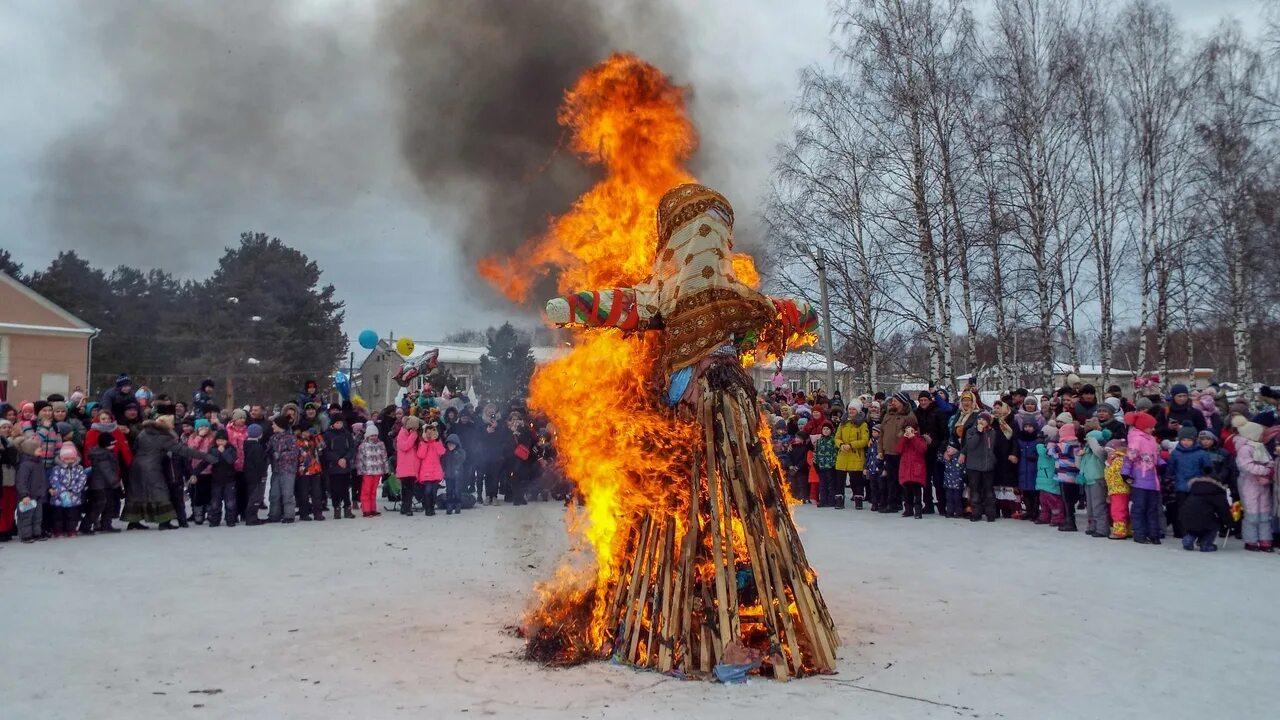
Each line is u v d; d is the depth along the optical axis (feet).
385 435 49.16
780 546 16.48
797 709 13.98
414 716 13.79
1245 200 73.10
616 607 17.24
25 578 26.45
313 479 42.52
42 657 17.58
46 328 108.17
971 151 70.69
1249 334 77.82
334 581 25.70
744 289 17.75
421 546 32.94
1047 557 29.71
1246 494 31.71
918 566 27.89
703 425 16.69
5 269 133.90
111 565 28.81
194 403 49.32
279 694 15.03
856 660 16.96
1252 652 17.63
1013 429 40.70
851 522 40.09
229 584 25.30
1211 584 24.86
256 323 119.03
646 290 17.76
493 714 13.83
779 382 55.93
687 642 15.96
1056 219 73.72
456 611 21.54
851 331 84.07
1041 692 15.01
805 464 50.21
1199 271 77.71
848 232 77.97
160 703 14.61
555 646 17.44
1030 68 72.79
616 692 14.90
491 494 49.29
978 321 80.94
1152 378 57.21
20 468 35.12
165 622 20.56
